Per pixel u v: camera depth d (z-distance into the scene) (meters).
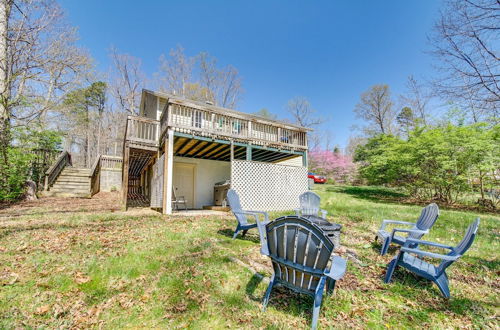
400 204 9.97
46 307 2.03
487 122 8.66
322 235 1.77
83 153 27.97
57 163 11.29
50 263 2.87
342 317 2.02
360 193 13.90
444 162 9.26
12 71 9.21
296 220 1.88
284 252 1.98
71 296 2.23
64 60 10.33
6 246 3.40
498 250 3.82
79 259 3.03
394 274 2.88
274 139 11.27
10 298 2.13
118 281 2.54
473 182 9.67
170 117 7.55
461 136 9.18
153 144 9.03
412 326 1.92
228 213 7.93
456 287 2.59
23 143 9.20
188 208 10.62
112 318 1.95
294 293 2.38
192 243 3.91
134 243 3.81
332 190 15.18
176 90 26.41
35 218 5.55
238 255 3.41
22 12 9.05
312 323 1.80
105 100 26.88
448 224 5.71
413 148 10.80
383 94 25.61
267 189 9.03
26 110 9.93
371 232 4.95
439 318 2.03
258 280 2.62
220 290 2.41
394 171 12.08
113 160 16.30
